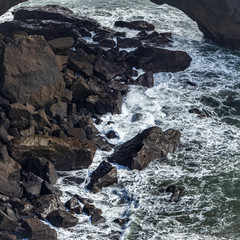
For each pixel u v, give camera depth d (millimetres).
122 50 60219
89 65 55406
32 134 44562
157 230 38188
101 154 45625
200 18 67000
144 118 50719
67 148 42812
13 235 35656
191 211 40156
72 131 46375
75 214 38938
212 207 40656
